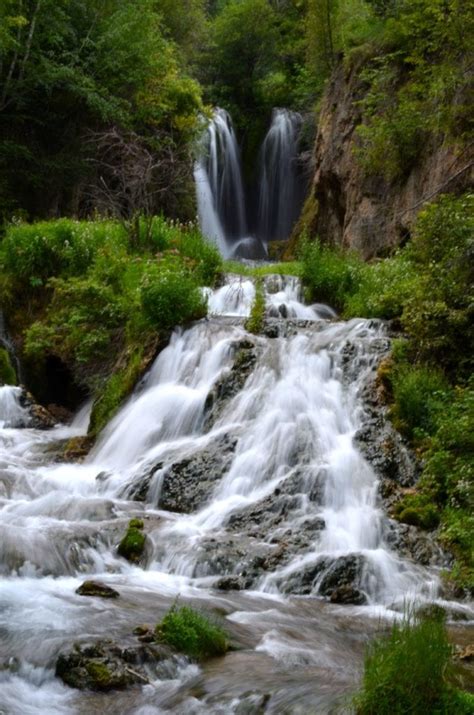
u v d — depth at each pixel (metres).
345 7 26.73
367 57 20.50
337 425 10.00
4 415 13.66
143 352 12.56
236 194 32.44
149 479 9.55
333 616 6.50
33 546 7.16
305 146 31.98
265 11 36.41
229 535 8.14
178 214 26.80
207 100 36.06
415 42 16.98
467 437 8.37
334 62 25.94
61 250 16.61
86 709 4.57
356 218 18.72
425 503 8.56
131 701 4.69
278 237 31.81
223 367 11.61
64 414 14.20
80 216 24.16
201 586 7.07
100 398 12.50
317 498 8.67
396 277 13.30
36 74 22.36
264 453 9.59
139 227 17.34
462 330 10.43
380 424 9.88
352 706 4.45
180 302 12.88
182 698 4.73
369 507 8.63
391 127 16.22
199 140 28.44
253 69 37.06
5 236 18.81
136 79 24.81
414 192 16.50
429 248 12.16
